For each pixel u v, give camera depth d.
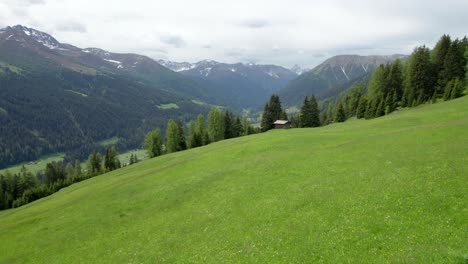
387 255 19.47
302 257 21.86
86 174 158.00
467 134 41.25
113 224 39.97
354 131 65.69
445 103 85.94
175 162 71.94
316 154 48.31
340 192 31.17
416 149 39.44
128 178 67.88
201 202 39.66
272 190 37.06
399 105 123.75
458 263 16.84
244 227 29.16
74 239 37.78
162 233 33.09
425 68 115.00
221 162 58.22
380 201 26.95
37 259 34.69
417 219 22.86
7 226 50.16
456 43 110.88
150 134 149.38
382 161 37.78
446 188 26.17
